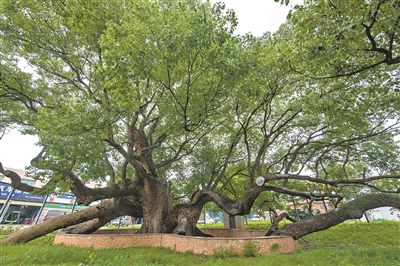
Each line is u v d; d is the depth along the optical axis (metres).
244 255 8.15
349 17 6.34
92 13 9.88
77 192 11.75
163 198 13.93
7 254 6.81
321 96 10.58
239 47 10.30
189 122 11.87
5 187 31.42
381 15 6.11
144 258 7.40
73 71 12.84
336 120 10.19
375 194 11.22
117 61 7.66
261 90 10.93
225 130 16.20
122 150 11.84
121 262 6.68
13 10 9.95
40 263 6.26
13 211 32.56
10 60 11.60
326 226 10.56
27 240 11.37
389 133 12.41
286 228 10.67
